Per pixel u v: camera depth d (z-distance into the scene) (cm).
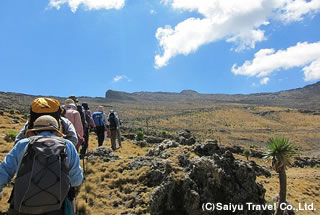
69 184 302
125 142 2012
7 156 314
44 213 288
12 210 304
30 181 275
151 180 1016
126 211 841
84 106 1030
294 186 3722
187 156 1183
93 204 838
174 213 920
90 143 1838
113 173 1067
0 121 2831
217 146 1303
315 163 8444
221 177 1062
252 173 1184
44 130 338
